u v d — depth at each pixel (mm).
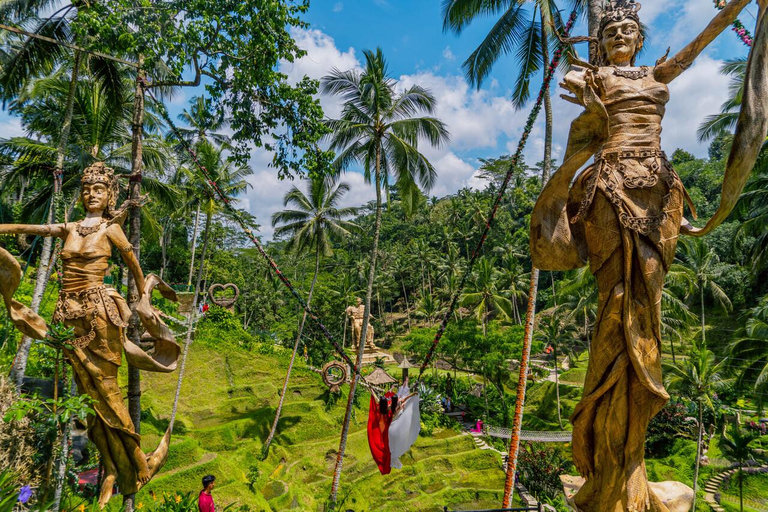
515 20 15250
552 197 5305
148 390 25000
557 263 5449
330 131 12203
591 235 5133
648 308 4738
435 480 23375
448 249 62531
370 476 22500
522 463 23734
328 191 27516
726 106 19844
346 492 21125
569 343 39969
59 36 13469
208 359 28594
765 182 19406
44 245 13469
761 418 26375
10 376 11641
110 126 17203
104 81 13789
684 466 23359
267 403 27141
